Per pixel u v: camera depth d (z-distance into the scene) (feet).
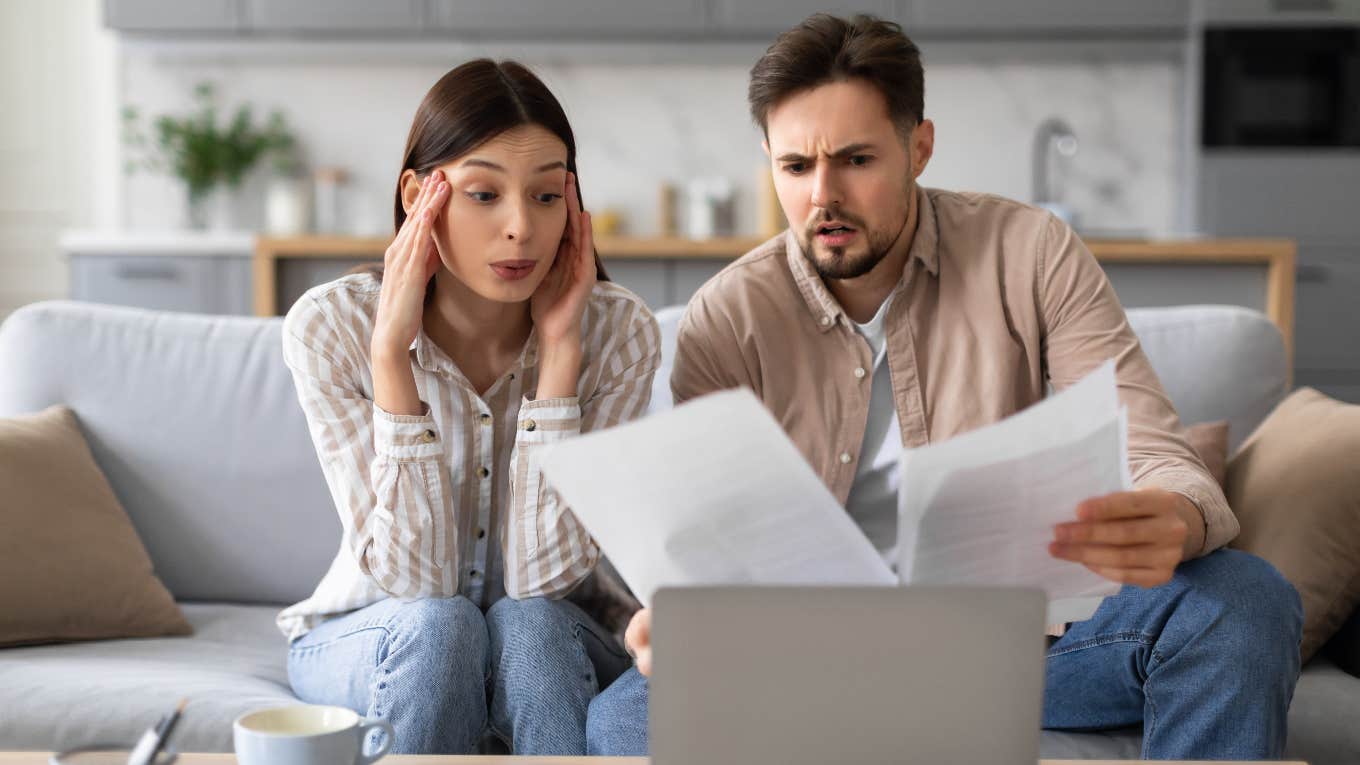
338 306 5.24
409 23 15.10
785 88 4.87
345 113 16.19
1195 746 4.39
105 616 5.98
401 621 4.76
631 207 16.31
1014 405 5.32
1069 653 4.85
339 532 6.65
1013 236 5.41
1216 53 14.70
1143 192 15.98
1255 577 4.42
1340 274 14.73
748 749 2.91
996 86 15.96
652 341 5.45
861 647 2.87
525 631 4.86
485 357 5.36
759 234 16.19
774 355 5.43
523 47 15.26
